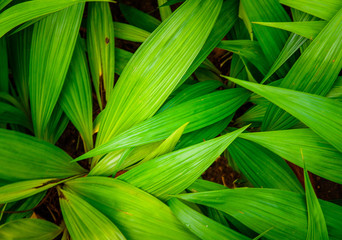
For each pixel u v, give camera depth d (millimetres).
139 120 569
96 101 783
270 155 608
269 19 581
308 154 528
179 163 523
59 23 593
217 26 622
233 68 708
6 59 623
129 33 682
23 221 573
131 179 547
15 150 570
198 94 626
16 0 631
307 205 486
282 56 569
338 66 522
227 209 513
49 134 665
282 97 495
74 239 534
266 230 505
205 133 591
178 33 565
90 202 559
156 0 855
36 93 616
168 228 527
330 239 501
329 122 489
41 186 578
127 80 579
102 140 591
